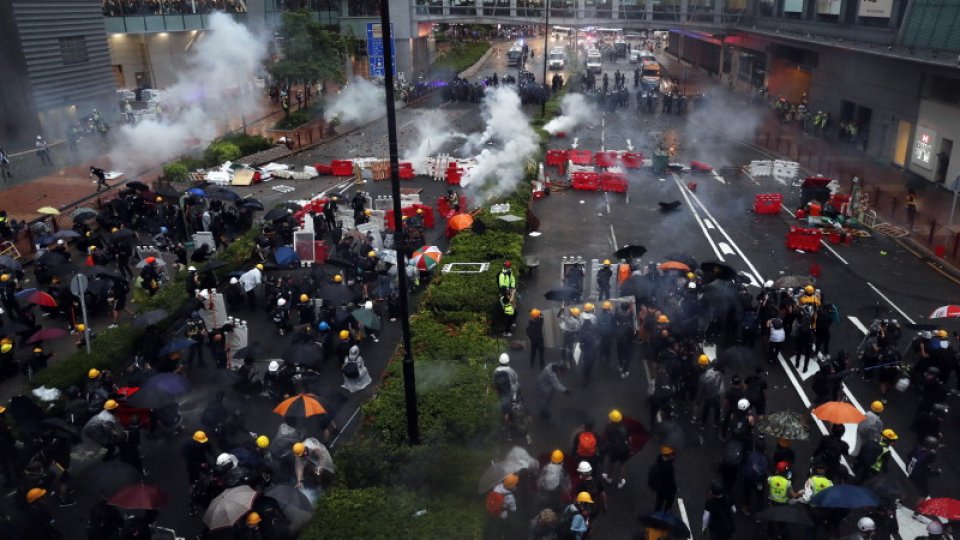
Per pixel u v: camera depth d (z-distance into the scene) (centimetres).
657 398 1458
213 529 1063
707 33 6450
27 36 3903
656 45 10956
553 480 1153
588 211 3092
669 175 3662
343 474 1277
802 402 1652
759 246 2662
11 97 3897
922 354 1662
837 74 4378
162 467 1459
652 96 5309
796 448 1490
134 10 4978
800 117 4772
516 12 6825
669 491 1209
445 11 6712
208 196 2809
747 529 1250
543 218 3003
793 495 1192
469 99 5953
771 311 1877
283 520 1123
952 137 3191
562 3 6712
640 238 2752
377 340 1977
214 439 1482
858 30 4059
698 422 1564
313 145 4425
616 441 1273
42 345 1991
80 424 1468
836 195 2941
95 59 4450
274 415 1619
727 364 1505
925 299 2202
